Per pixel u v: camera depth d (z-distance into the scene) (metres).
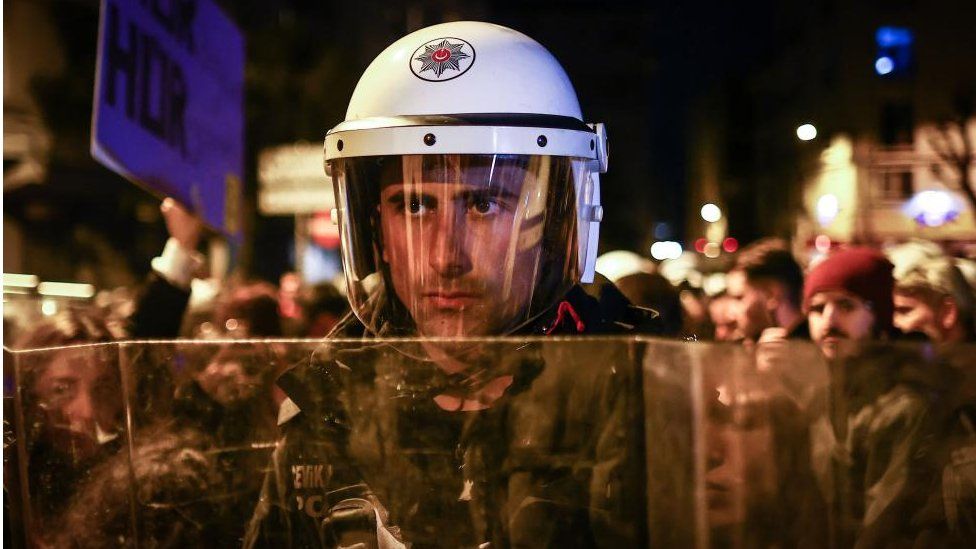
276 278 11.62
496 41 1.35
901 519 0.97
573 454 1.06
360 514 1.09
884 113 15.84
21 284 3.49
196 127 3.13
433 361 1.08
